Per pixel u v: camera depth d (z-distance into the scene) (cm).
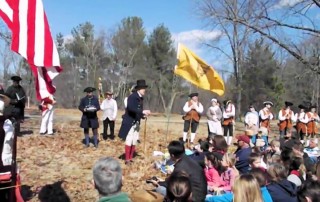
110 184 316
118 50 6494
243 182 403
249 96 4600
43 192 766
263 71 4503
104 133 1408
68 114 3077
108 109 1403
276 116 4600
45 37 568
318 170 517
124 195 322
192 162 524
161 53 6206
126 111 1016
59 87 6300
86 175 900
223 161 629
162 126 2138
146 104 5944
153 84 6072
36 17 566
